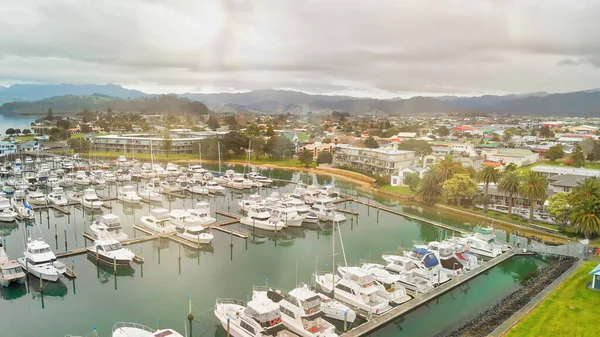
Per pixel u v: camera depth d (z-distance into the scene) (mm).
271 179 167875
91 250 76875
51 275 64250
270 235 96500
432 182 127188
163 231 89062
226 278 69750
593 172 147000
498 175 115688
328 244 90250
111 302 60406
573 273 67500
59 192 122938
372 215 116875
